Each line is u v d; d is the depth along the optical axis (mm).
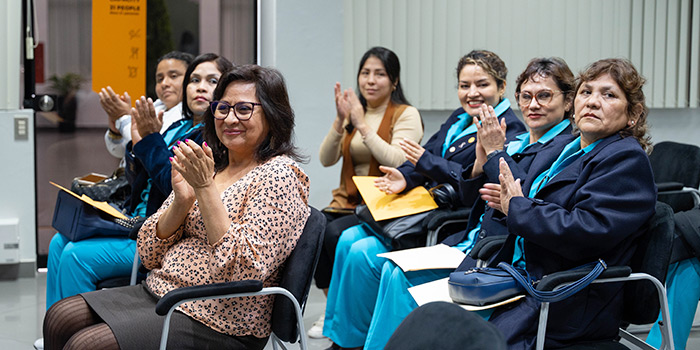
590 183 2137
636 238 2195
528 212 2182
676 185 3447
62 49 4785
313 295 4312
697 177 3598
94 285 3031
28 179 4684
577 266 2186
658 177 3803
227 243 2031
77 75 4820
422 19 4758
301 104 4566
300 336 2123
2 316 3893
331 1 4582
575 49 4844
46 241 4883
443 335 1326
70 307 2215
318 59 4574
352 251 3178
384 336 2646
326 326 3357
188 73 3150
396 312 2633
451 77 4801
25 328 3691
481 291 2137
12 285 4543
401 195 3301
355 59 4719
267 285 2168
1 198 4660
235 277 2049
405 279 2641
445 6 4758
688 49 4953
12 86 4621
